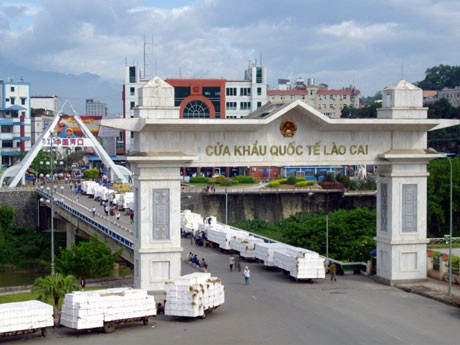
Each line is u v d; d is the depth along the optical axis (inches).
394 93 2258.9
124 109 7608.3
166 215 2086.6
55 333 1742.1
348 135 2237.9
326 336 1696.6
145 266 2070.6
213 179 6028.5
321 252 3294.8
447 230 4404.5
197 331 1745.8
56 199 4788.4
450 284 2096.5
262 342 1647.4
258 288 2267.5
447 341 1654.8
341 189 5428.2
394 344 1631.4
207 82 6855.3
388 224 2281.0
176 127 2069.4
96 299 1722.4
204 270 2600.9
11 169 5600.4
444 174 4345.5
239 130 2144.4
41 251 4547.2
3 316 1637.6
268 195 5324.8
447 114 6973.4
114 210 4151.1
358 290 2218.3
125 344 1637.6
